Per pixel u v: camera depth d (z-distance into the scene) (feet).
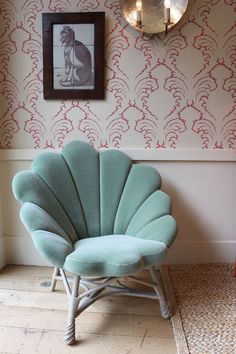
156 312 5.22
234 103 6.28
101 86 6.28
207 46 6.12
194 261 6.87
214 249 6.83
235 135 6.38
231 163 6.51
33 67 6.36
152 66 6.23
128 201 5.90
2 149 6.66
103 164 6.07
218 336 4.56
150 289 5.86
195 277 6.25
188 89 6.27
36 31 6.24
